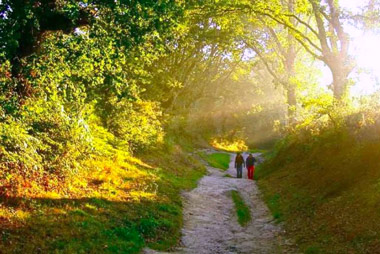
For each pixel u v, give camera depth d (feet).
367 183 41.60
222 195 65.41
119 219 39.55
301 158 72.95
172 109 145.79
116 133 77.10
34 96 44.83
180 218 47.52
